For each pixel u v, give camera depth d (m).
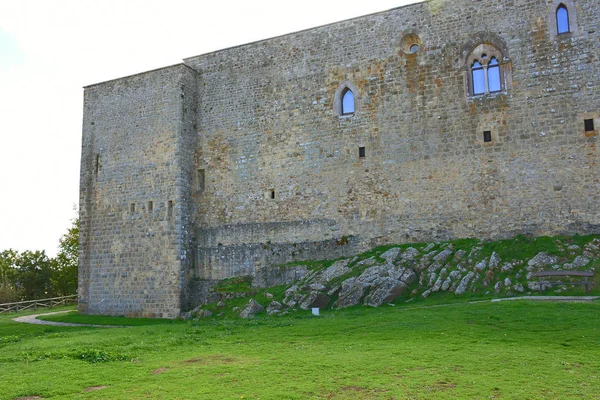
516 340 14.37
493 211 27.03
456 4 28.92
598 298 19.72
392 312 20.45
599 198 24.95
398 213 29.17
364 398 10.16
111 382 12.14
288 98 32.88
